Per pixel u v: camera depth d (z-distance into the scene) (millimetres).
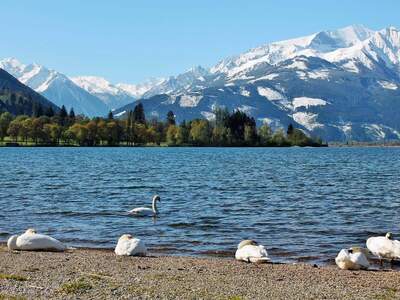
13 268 22625
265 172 91125
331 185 67125
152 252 28562
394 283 21672
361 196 54750
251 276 22438
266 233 34344
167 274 22281
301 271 23734
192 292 19000
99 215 41344
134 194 56156
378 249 26219
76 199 51438
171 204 48188
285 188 62969
